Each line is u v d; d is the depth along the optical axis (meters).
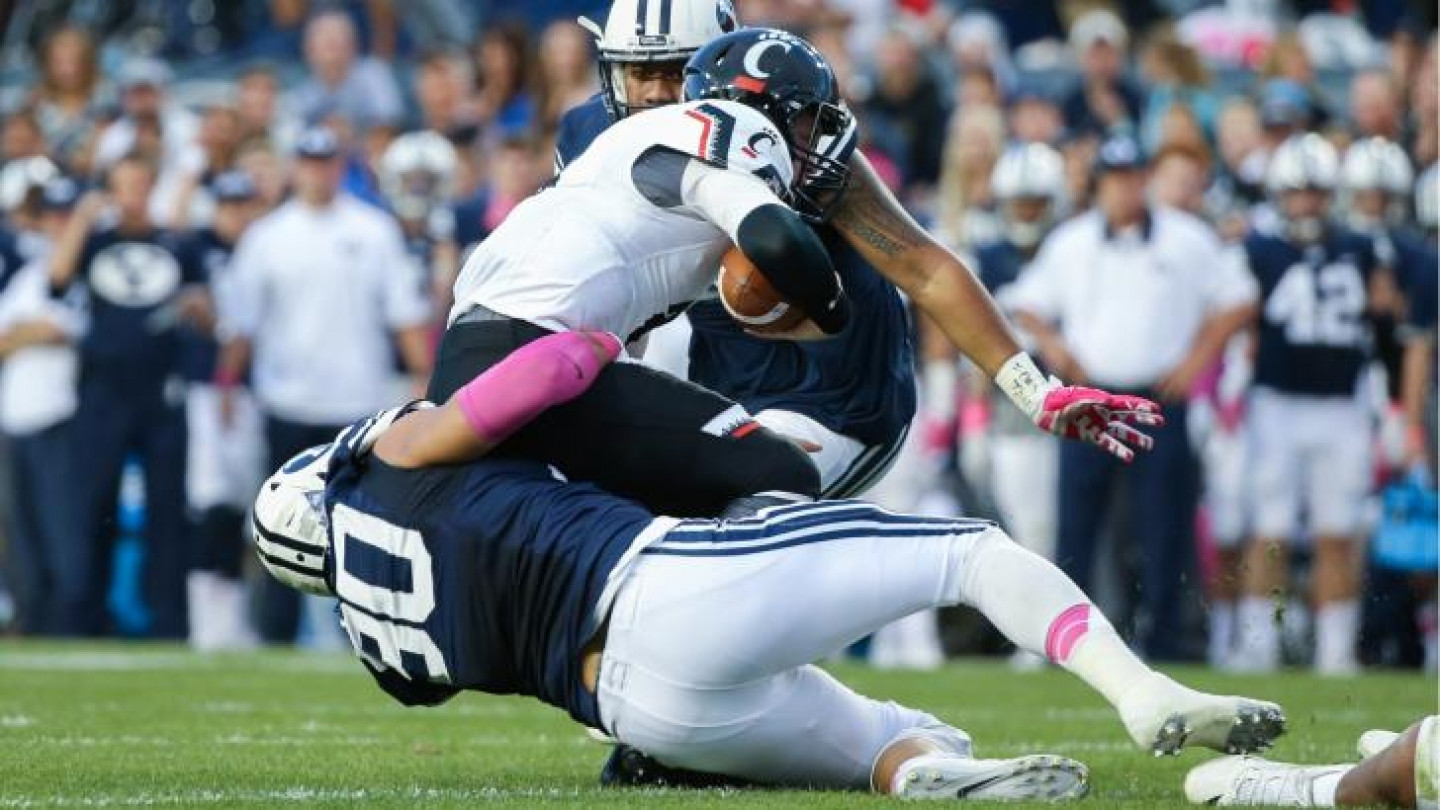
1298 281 35.09
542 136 39.59
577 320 15.21
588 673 14.50
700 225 15.24
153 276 37.53
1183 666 34.22
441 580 14.70
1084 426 16.00
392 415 15.27
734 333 18.88
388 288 37.16
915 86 43.38
